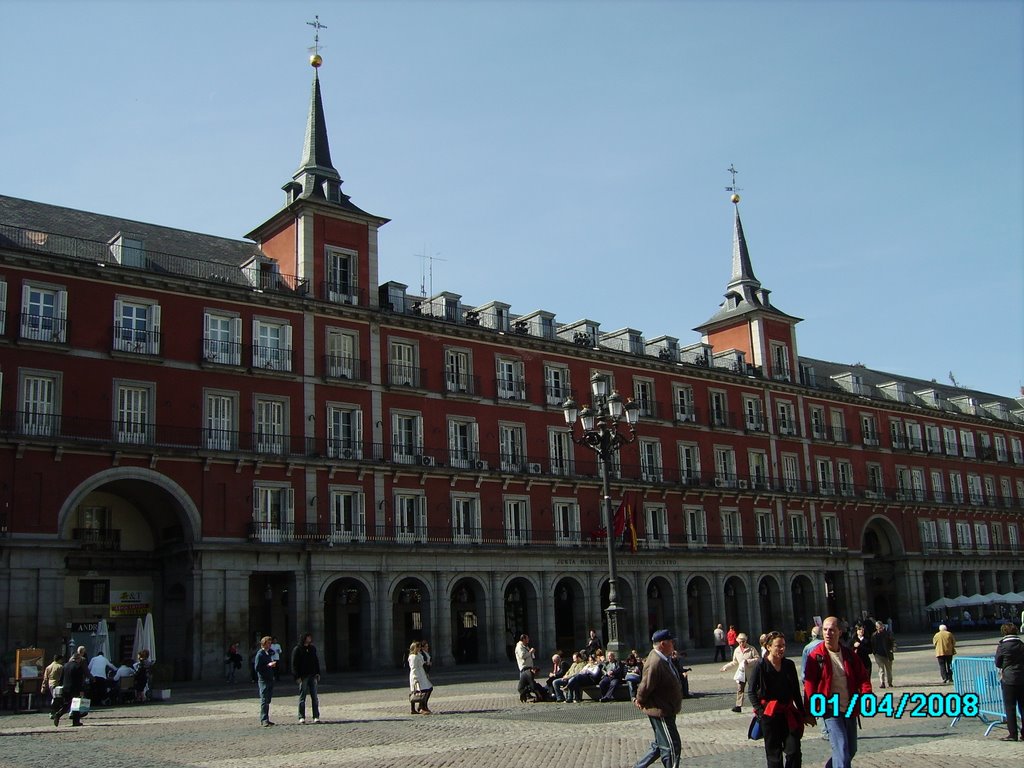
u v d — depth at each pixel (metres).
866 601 68.31
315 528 44.12
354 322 47.81
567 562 52.34
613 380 58.28
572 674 25.97
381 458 47.12
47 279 39.38
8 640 35.59
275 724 21.81
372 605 44.94
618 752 15.88
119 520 42.62
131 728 21.94
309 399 45.44
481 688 32.06
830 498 67.69
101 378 39.88
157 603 42.75
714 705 23.36
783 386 67.31
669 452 59.62
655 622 57.19
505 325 54.81
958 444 80.69
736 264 71.56
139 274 41.22
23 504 37.00
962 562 76.69
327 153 51.22
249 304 44.53
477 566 48.75
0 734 21.28
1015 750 14.68
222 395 42.91
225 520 41.69
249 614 43.59
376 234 49.84
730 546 60.62
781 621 62.38
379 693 31.27
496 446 51.84
